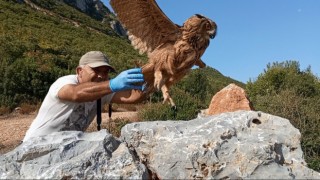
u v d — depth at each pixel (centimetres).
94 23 6494
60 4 6806
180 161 322
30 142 328
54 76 2256
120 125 1199
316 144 954
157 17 305
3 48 2669
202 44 299
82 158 308
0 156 321
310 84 1722
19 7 5122
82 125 382
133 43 321
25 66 2177
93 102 388
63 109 361
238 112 367
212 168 316
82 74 377
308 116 1049
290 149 340
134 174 306
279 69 1898
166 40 306
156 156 334
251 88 1944
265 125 354
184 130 347
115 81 327
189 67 303
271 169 315
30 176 303
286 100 1123
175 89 1457
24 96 2097
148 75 317
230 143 329
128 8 313
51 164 312
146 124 359
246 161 317
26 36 3681
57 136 334
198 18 295
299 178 320
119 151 324
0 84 2070
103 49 4197
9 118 1833
